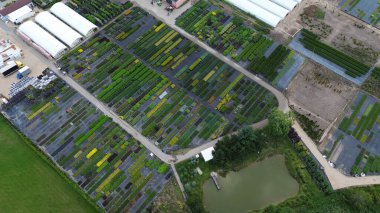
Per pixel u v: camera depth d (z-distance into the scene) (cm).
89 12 13562
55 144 10131
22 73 11606
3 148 10100
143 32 12912
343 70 11569
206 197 9181
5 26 13200
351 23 12912
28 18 13512
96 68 11888
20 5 13625
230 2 13638
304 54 12019
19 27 12875
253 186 9331
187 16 13350
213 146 9931
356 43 12281
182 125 10444
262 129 10219
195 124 10450
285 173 9544
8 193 9238
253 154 9769
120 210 8900
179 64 11925
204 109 10781
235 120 10488
